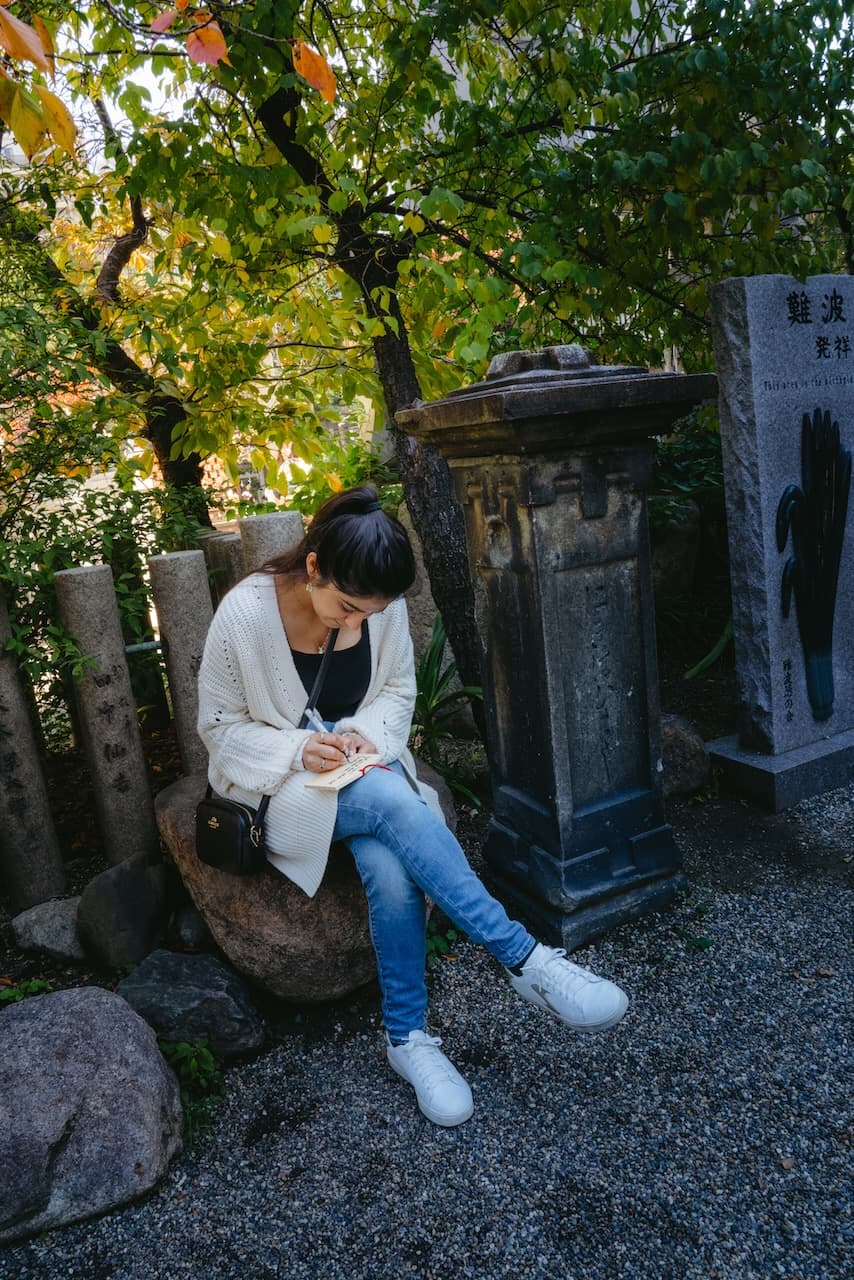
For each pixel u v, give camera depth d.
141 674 3.20
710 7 2.73
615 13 3.00
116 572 3.15
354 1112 1.84
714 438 5.16
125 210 3.93
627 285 3.44
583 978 1.74
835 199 3.25
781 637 3.02
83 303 3.44
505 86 3.21
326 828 1.81
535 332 3.84
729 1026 1.98
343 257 3.21
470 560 2.39
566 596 2.17
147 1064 1.76
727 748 3.19
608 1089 1.83
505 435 1.96
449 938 2.38
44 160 3.15
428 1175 1.66
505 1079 1.89
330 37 3.30
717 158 2.69
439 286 3.18
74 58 3.03
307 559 1.69
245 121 3.13
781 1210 1.52
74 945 2.35
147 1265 1.53
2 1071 1.66
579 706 2.24
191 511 3.55
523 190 3.31
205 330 3.18
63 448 2.82
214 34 1.48
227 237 2.95
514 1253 1.49
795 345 2.89
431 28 2.62
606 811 2.32
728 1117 1.73
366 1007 2.17
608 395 1.95
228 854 1.86
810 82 2.85
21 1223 1.56
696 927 2.36
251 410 3.81
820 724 3.17
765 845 2.77
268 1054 2.03
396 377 3.38
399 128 3.28
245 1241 1.56
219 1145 1.78
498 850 2.54
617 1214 1.54
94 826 3.07
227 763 1.87
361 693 1.99
